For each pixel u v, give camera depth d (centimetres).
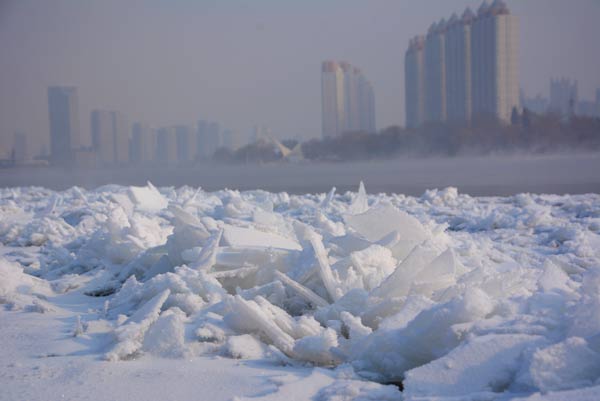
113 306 493
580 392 231
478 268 391
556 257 640
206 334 381
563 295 323
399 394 278
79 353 371
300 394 288
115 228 688
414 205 1488
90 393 299
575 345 255
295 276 468
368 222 554
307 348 339
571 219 1055
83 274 657
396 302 372
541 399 231
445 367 272
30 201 2020
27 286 571
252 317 375
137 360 354
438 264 395
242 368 334
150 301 419
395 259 498
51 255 765
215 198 1577
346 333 377
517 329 285
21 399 292
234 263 516
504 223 1010
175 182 5238
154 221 758
